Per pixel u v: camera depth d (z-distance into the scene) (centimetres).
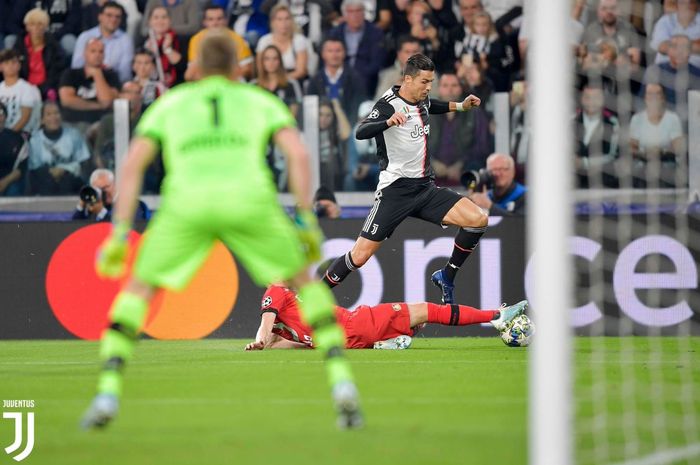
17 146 5125
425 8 5128
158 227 1639
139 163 1631
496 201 4684
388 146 3638
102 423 1569
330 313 1658
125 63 5209
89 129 5162
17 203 5112
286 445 1577
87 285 4419
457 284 4316
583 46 4869
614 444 1652
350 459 1468
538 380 1377
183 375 2592
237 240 1652
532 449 1391
